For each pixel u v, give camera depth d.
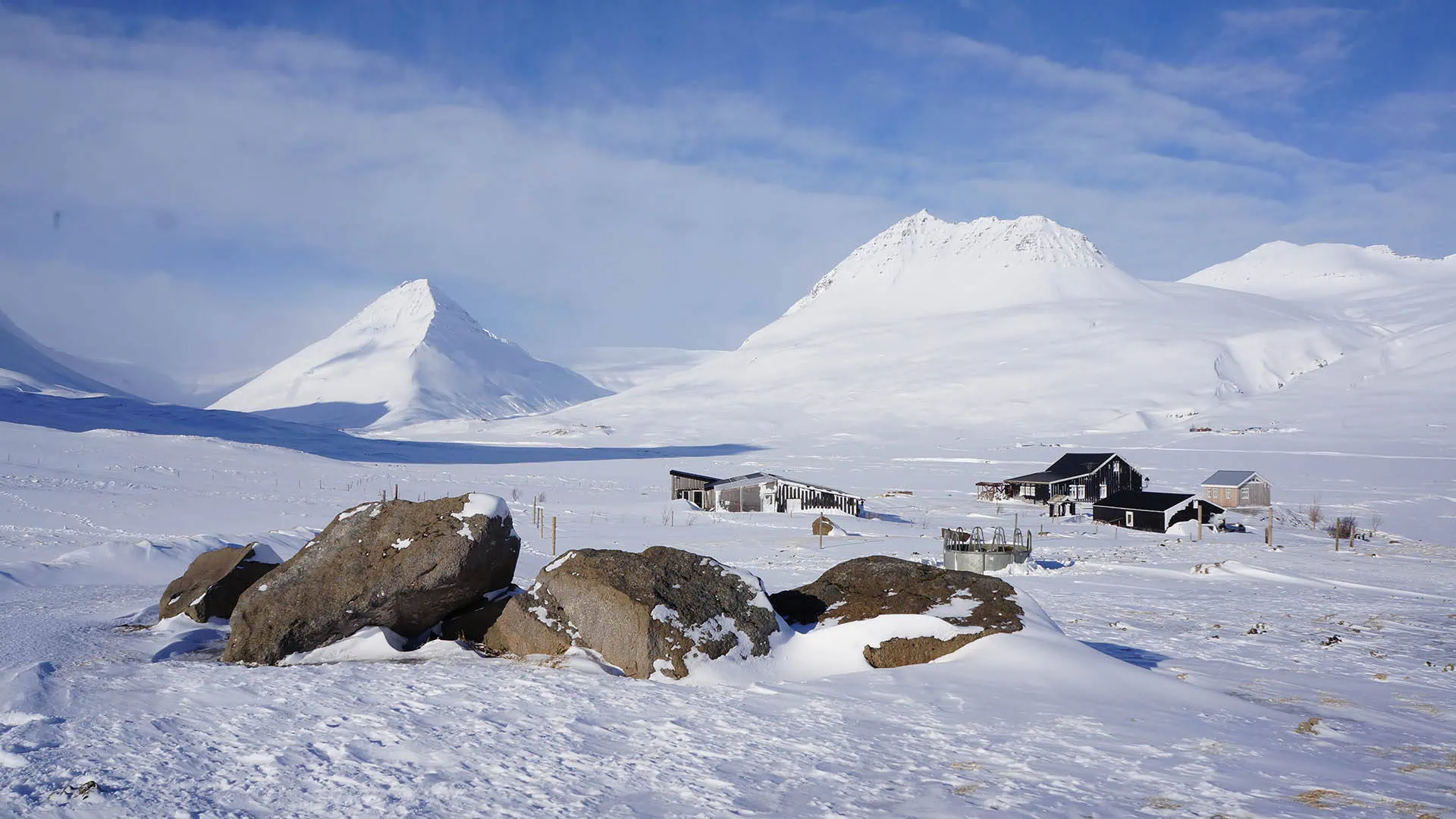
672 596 13.20
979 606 14.42
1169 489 89.56
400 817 6.70
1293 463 108.25
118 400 170.50
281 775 7.63
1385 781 8.53
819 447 154.50
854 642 13.65
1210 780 8.23
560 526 53.00
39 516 43.81
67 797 6.85
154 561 28.80
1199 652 17.38
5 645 13.96
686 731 9.47
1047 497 83.00
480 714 10.02
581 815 6.84
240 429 146.12
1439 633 21.92
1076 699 11.35
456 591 14.38
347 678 11.90
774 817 6.87
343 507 55.97
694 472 107.75
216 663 13.52
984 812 7.08
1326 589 32.81
